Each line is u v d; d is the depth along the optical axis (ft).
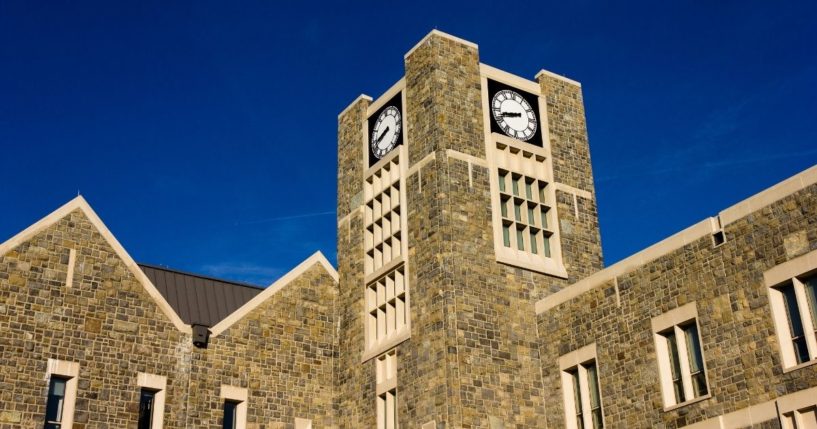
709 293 100.99
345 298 136.98
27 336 111.96
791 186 95.35
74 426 111.24
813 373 89.20
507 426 114.83
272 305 132.46
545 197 135.74
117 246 121.90
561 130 141.59
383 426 123.24
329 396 131.95
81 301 116.98
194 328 123.95
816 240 91.91
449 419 111.45
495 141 132.57
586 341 115.24
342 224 143.02
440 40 134.92
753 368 94.63
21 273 114.11
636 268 110.63
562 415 116.06
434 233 122.62
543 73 144.56
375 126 143.23
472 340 117.08
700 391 100.32
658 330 105.81
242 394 124.98
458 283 119.44
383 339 128.16
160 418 117.29
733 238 100.07
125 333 118.83
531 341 122.11
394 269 128.88
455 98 132.05
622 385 108.37
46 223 117.80
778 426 90.89
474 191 126.93
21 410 108.78
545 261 130.00
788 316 93.86
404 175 131.95
